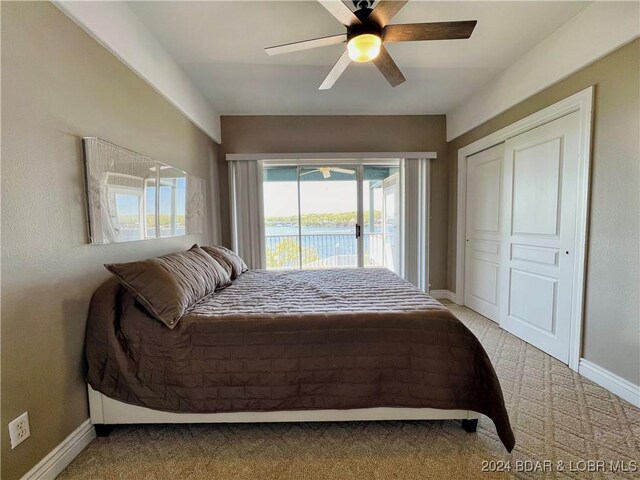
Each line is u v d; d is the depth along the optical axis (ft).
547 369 7.16
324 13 6.44
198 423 5.27
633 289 5.80
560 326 7.56
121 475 4.33
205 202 10.87
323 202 13.37
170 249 8.05
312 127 12.74
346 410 4.99
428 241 13.19
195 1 6.00
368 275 8.93
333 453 4.69
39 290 4.13
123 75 6.11
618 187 6.04
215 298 6.36
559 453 4.59
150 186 6.92
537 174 8.28
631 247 5.82
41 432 4.13
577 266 6.99
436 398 4.89
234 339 4.93
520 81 8.58
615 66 6.03
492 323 10.37
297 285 7.67
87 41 5.08
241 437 5.06
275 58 8.25
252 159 12.45
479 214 11.33
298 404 4.92
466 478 4.21
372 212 13.53
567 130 7.27
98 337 4.90
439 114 13.03
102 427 5.03
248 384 4.90
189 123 9.61
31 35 4.03
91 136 5.15
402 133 13.03
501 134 9.66
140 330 4.95
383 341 4.96
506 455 4.58
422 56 8.40
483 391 4.79
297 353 4.92
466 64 8.87
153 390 4.89
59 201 4.47
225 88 10.05
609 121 6.18
